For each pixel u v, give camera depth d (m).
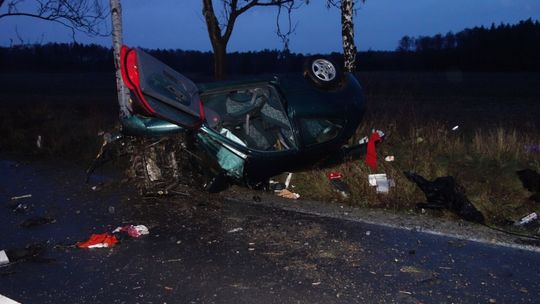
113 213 6.73
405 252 5.29
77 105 22.17
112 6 11.26
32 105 19.77
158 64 6.91
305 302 4.21
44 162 10.33
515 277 4.68
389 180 7.44
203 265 5.00
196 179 7.41
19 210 6.93
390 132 9.91
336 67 8.40
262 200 7.28
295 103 7.68
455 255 5.20
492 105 21.08
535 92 28.42
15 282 4.70
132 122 7.32
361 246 5.46
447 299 4.25
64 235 5.97
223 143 7.16
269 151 7.31
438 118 15.19
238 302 4.22
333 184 7.51
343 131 7.98
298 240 5.65
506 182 7.32
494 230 6.02
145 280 4.69
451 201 6.66
